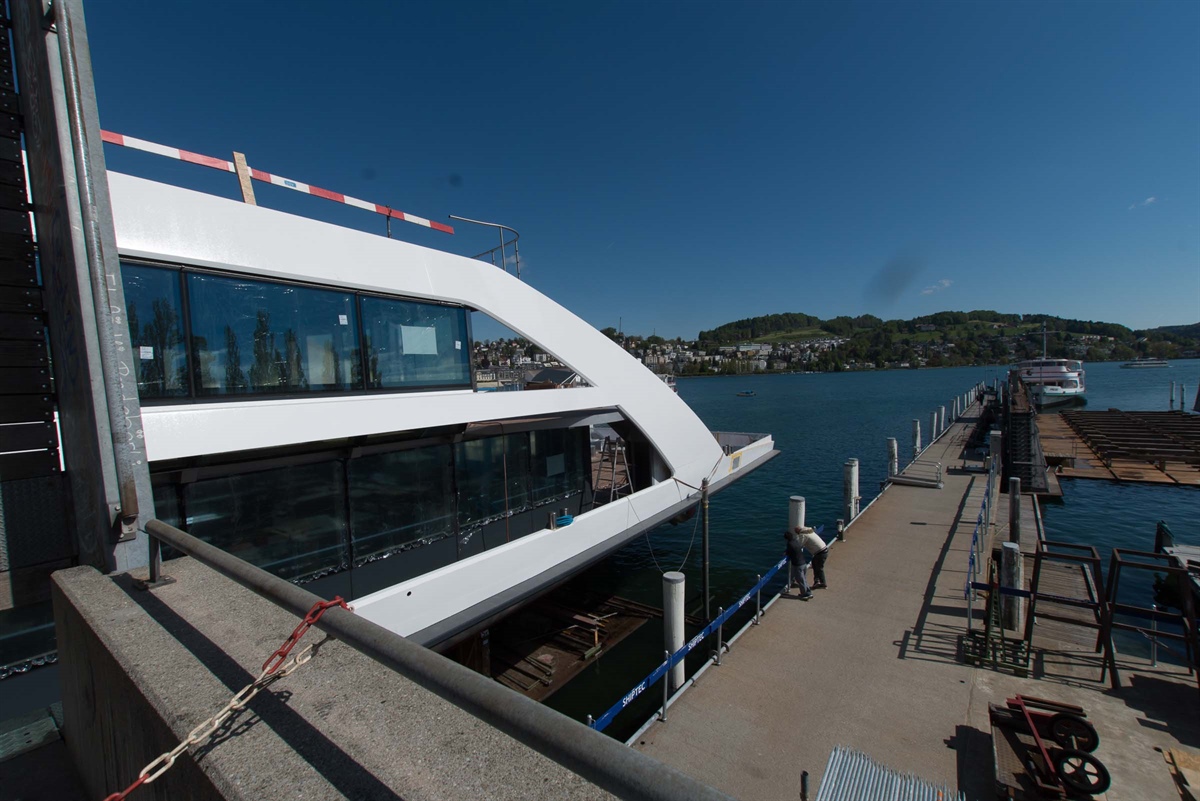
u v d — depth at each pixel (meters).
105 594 2.27
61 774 2.37
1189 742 5.20
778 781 4.84
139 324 4.38
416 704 1.50
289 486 5.55
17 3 2.81
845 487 12.87
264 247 5.14
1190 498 18.50
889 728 5.44
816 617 7.78
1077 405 52.38
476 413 6.79
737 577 12.47
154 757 1.51
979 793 4.61
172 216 4.59
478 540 7.62
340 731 1.37
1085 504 18.11
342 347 5.73
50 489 3.03
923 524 12.12
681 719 5.66
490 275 7.41
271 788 1.16
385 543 6.41
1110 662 6.09
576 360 8.54
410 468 6.73
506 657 8.97
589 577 12.49
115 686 1.79
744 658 6.76
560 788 1.17
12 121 2.96
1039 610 8.91
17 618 3.06
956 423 35.50
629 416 9.49
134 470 2.58
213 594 2.26
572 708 7.71
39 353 2.99
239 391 4.94
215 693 1.53
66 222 2.45
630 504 9.19
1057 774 4.35
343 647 1.81
